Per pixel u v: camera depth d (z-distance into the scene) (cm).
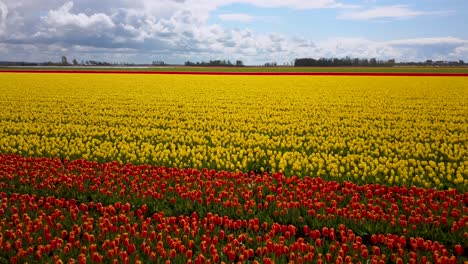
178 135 1664
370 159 1297
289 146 1481
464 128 1806
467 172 1142
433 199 944
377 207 829
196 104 2564
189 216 877
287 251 664
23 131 1773
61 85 3847
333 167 1176
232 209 870
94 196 952
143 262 655
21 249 646
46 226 731
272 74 5725
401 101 2691
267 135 1681
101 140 1606
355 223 799
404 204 869
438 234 766
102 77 4959
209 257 675
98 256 635
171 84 3981
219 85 3881
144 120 2023
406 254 680
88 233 745
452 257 630
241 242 726
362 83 4084
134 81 4356
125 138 1672
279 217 841
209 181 990
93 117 2112
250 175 1130
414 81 4288
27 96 2964
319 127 1831
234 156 1306
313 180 1021
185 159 1315
